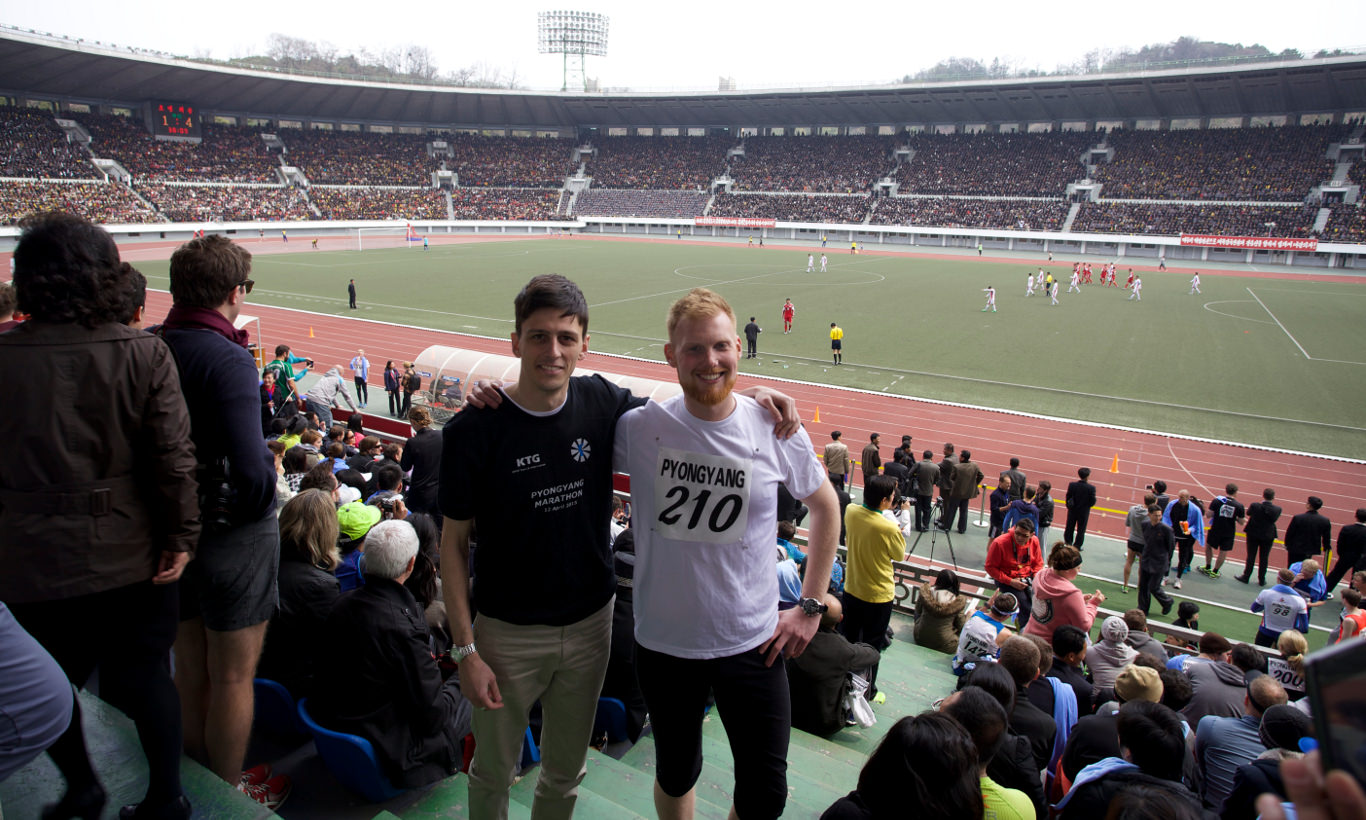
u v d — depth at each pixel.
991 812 3.30
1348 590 9.39
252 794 4.02
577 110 93.75
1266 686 4.99
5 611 2.27
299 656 4.94
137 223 63.66
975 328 35.88
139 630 2.78
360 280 47.78
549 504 2.83
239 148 78.50
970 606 9.59
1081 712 6.23
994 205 75.81
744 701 2.77
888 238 78.38
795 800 4.45
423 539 5.61
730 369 2.64
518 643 2.94
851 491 18.05
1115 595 13.34
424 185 88.44
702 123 96.00
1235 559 15.13
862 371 27.91
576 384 2.93
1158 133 74.94
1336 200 63.22
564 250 70.69
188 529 2.75
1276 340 33.56
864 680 6.43
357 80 80.06
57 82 66.38
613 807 3.93
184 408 2.74
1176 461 19.78
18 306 2.51
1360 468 19.38
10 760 2.29
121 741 3.40
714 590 2.71
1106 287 51.06
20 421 2.44
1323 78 64.69
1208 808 5.05
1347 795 1.01
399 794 4.31
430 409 20.77
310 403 15.91
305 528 4.88
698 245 78.06
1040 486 14.42
